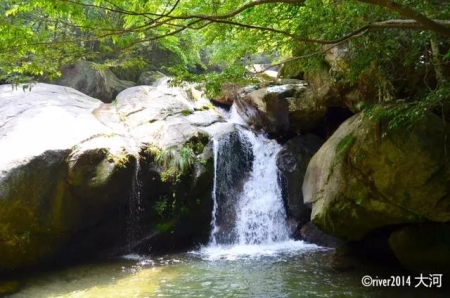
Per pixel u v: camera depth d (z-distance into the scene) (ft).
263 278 22.41
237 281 22.06
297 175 31.55
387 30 17.03
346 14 16.17
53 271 24.52
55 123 27.96
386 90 20.89
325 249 28.53
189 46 41.42
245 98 36.32
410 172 18.35
